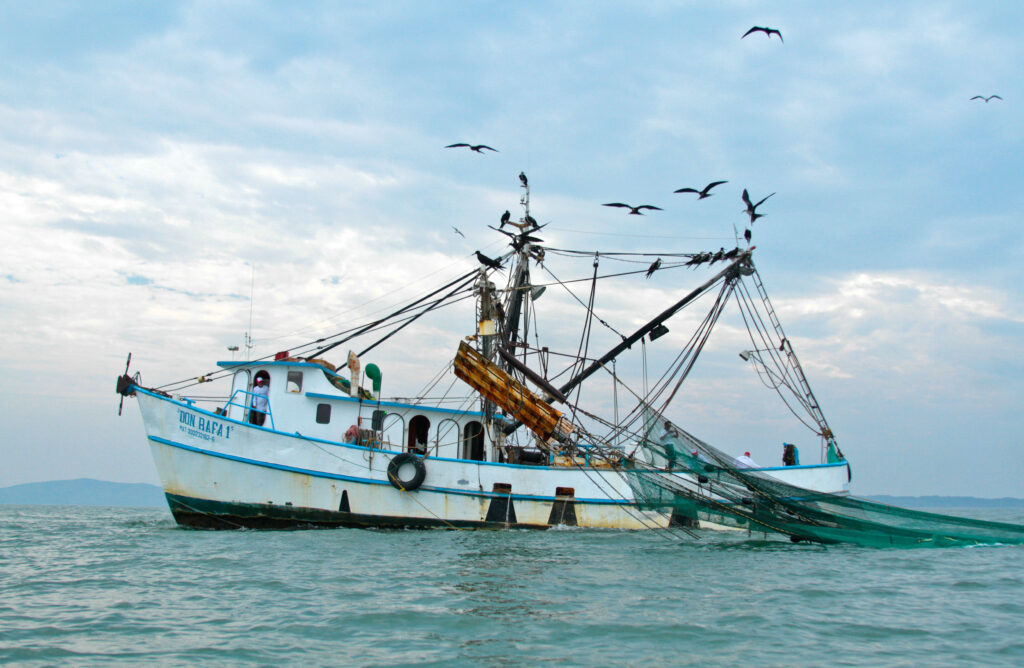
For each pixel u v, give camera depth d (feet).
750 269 94.17
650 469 84.17
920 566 64.18
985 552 75.20
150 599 45.34
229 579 51.88
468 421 94.32
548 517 87.56
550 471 88.48
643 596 47.50
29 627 38.47
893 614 44.09
